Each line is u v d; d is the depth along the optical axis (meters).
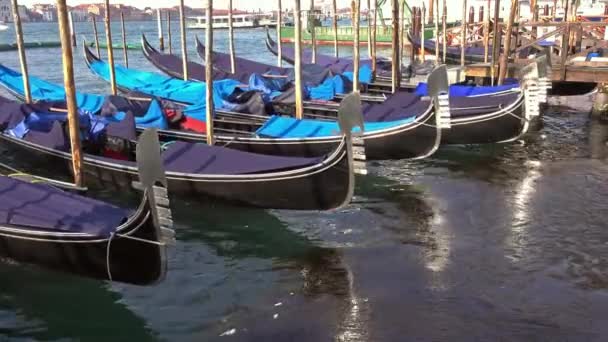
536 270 8.01
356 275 7.99
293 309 7.17
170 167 9.71
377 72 20.59
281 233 9.35
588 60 17.97
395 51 16.64
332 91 16.05
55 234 7.06
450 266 8.17
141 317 7.07
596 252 8.52
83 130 11.08
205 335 6.71
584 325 6.71
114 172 10.21
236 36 60.69
